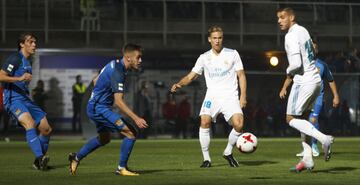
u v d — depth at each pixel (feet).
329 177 100.68
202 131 122.21
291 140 251.39
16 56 116.57
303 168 109.09
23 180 97.96
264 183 92.12
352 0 347.36
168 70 297.74
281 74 294.66
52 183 93.50
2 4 315.99
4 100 117.70
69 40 323.37
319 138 106.11
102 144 106.42
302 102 108.99
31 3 329.72
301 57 107.76
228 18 342.23
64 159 147.23
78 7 334.24
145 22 336.70
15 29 316.60
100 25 333.21
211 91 121.80
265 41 333.83
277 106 288.30
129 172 105.40
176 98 293.23
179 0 332.39
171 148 194.49
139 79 293.84
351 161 138.10
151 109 290.97
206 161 122.93
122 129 103.50
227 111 120.78
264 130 287.89
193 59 301.43
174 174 106.52
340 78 294.25
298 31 107.04
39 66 288.51
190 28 338.95
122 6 338.13
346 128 289.53
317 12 346.33
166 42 328.29
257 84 293.02
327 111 286.25
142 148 194.70
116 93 101.76
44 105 271.69
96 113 104.12
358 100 293.23
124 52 102.42
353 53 305.73
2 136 277.64
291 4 345.31
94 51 290.97
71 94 291.17
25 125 115.65
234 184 90.79
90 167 122.52
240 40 330.95
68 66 290.56
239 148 113.09
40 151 115.14
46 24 318.04
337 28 344.08
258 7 344.08
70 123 290.76
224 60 121.19
